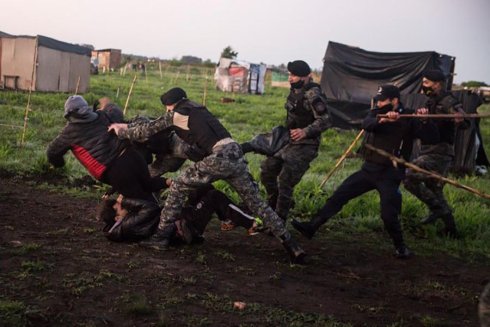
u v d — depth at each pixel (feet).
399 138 20.03
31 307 13.08
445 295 17.38
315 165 39.86
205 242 20.21
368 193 30.27
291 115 21.56
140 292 14.73
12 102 62.44
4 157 31.12
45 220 21.16
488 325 11.29
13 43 80.02
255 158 39.09
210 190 19.53
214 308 14.23
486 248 23.27
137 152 18.88
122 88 102.42
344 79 64.64
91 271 15.87
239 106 90.63
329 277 18.02
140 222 18.78
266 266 18.22
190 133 18.02
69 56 85.15
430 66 61.00
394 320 14.88
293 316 14.21
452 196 31.73
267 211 18.34
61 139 18.54
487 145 63.98
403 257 20.79
